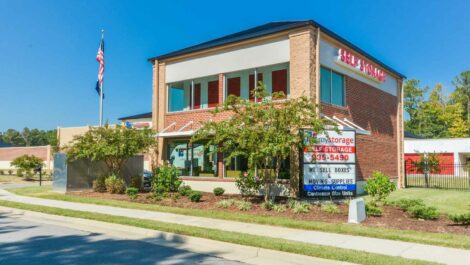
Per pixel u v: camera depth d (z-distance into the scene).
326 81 18.00
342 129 16.45
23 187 24.64
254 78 18.70
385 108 23.70
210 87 20.48
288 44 17.36
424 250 7.91
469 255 7.52
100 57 25.12
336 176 16.12
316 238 9.09
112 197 18.02
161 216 12.53
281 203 14.70
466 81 78.56
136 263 7.42
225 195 17.91
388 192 13.45
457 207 14.73
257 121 13.95
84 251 8.41
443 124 71.12
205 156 20.03
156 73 22.56
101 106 24.78
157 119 22.30
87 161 21.61
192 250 8.62
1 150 50.28
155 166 21.86
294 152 16.20
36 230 11.01
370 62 21.77
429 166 30.16
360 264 6.95
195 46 22.06
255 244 8.28
